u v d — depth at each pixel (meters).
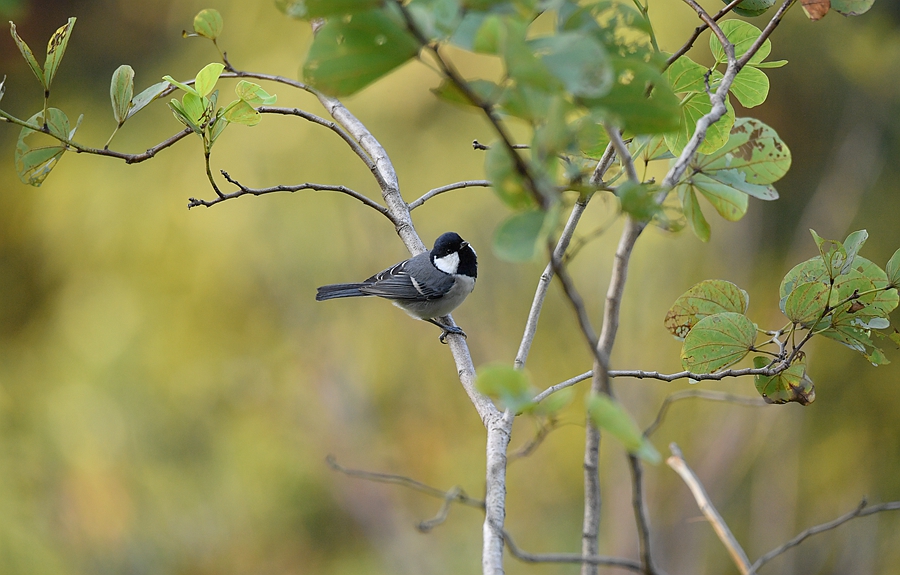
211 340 13.45
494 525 3.27
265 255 12.93
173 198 13.13
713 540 13.39
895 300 3.84
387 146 12.62
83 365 13.59
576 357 13.61
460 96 2.37
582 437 14.55
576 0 2.67
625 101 2.39
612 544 12.69
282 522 13.91
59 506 13.27
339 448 13.77
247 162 12.77
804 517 13.84
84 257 13.73
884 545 13.62
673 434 12.95
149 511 13.52
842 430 14.49
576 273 13.09
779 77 14.43
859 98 14.45
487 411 4.48
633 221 2.81
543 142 2.18
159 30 14.24
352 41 2.22
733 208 4.56
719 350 4.00
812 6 4.13
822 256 3.85
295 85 5.62
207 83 4.44
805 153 14.79
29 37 14.59
